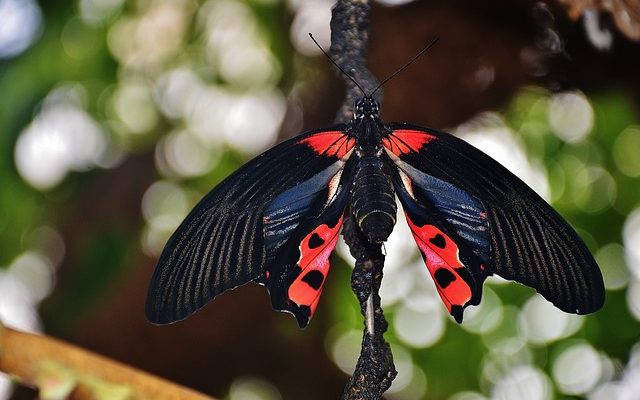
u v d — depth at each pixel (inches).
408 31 33.9
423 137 27.8
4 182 35.3
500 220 27.0
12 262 36.1
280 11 37.2
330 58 28.0
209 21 38.0
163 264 26.5
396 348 41.4
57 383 26.9
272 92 38.6
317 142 27.7
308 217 27.3
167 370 35.4
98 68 36.8
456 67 34.1
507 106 36.0
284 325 35.7
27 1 34.8
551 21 33.2
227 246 26.9
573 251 26.5
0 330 27.0
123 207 36.7
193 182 39.8
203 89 39.4
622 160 41.0
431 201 27.5
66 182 36.2
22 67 34.8
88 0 35.8
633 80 33.7
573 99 37.4
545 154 40.9
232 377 35.8
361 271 26.5
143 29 37.8
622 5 30.3
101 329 35.3
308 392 36.7
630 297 40.4
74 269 35.9
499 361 41.0
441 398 41.3
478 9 33.5
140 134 38.8
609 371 40.0
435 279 27.2
